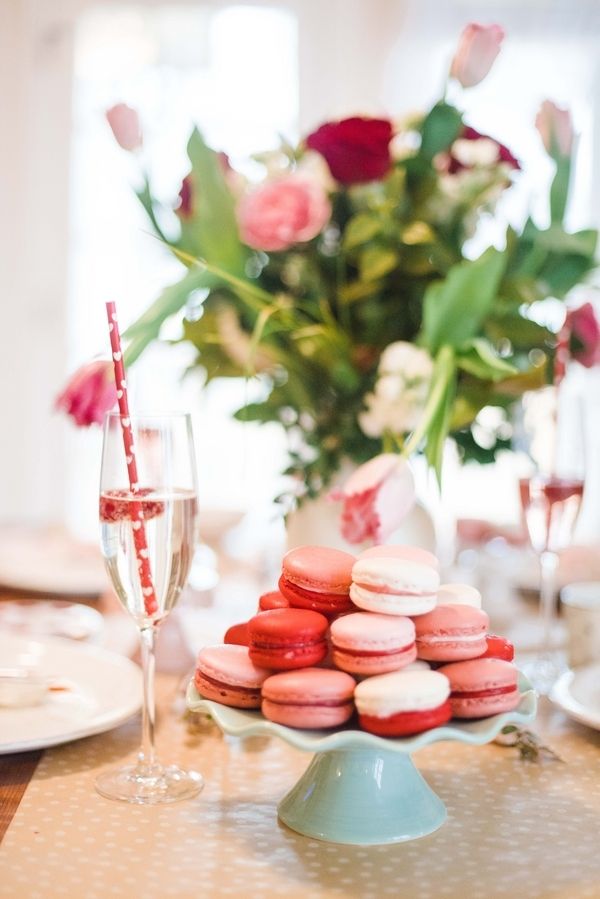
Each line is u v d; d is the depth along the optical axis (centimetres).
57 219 373
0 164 369
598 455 352
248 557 179
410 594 74
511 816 81
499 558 165
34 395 377
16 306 373
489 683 72
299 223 118
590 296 296
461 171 134
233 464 366
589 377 343
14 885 68
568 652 118
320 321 133
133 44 368
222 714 72
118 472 85
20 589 159
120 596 87
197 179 128
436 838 76
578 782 88
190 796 83
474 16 361
